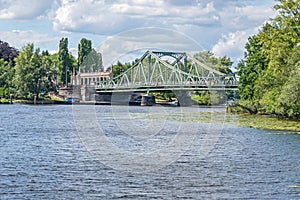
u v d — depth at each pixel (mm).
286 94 53594
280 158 31625
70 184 24141
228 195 22172
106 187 23578
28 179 25156
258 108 68688
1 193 22422
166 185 23969
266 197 21812
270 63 58656
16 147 38062
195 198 21797
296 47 56938
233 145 37969
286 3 59781
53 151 35438
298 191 22781
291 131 47781
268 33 62344
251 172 26938
